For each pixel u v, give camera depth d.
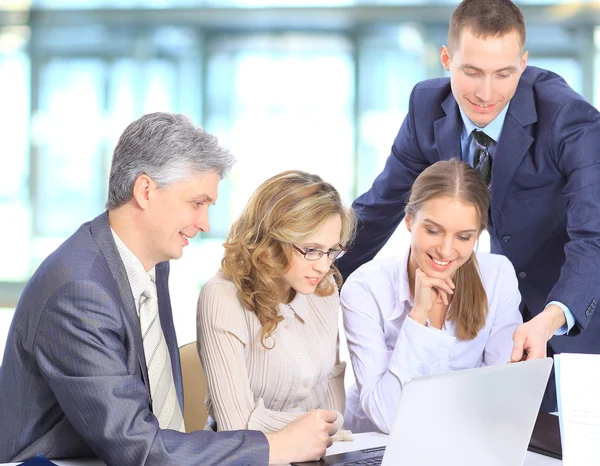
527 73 2.51
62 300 1.62
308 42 6.79
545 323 2.10
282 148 6.83
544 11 6.45
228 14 6.83
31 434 1.71
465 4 2.29
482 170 2.52
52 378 1.62
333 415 1.75
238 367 1.91
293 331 2.04
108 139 7.12
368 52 6.71
